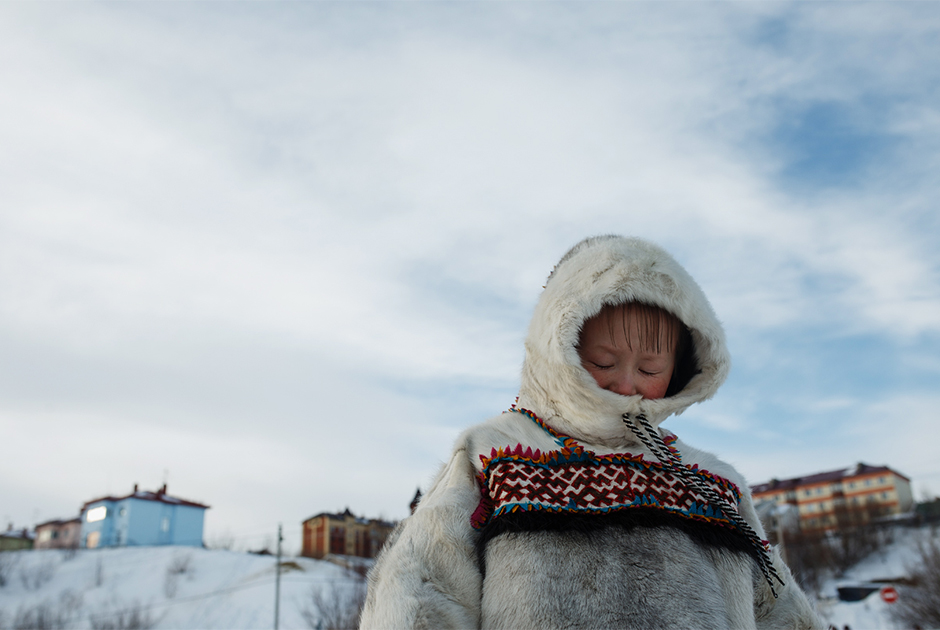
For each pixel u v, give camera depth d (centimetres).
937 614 2456
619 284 137
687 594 121
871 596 2902
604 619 115
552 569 119
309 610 3475
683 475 137
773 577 151
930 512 4644
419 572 121
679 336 155
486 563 124
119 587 4200
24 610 3800
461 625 118
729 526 138
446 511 129
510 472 130
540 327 141
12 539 6353
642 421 140
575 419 138
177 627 3506
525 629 114
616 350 140
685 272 148
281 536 3212
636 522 126
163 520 6109
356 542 5356
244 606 3666
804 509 6488
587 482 130
